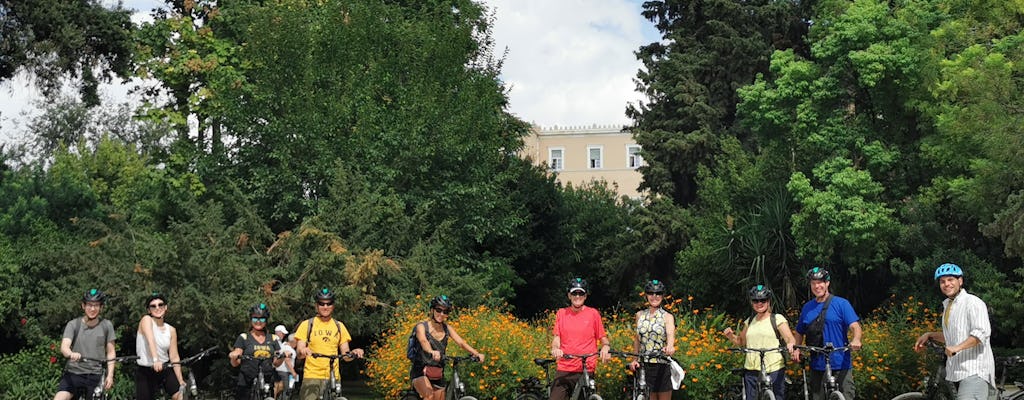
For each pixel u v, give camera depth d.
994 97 22.30
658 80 44.50
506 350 17.22
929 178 29.27
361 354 12.36
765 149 33.62
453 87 29.84
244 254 23.20
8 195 24.88
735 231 30.31
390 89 28.86
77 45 23.94
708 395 16.75
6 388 19.72
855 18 28.66
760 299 11.31
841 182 28.08
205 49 32.12
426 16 30.94
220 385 21.50
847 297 30.67
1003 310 24.11
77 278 21.08
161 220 30.45
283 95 27.33
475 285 24.77
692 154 42.41
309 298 22.05
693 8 44.62
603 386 16.89
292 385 14.28
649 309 12.26
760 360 11.12
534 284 41.12
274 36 27.77
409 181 28.45
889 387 17.58
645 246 40.84
